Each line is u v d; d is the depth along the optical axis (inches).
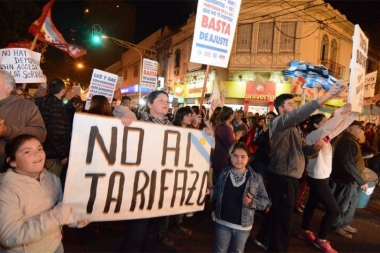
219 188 131.5
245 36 842.2
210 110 293.7
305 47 792.9
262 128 292.4
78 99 273.6
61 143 147.5
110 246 162.4
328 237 197.0
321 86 287.4
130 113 218.7
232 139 199.0
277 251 146.8
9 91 112.9
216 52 132.3
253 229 202.7
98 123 101.2
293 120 136.2
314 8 781.9
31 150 84.0
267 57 820.0
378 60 1040.8
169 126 117.5
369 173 209.5
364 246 187.3
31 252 85.1
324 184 171.9
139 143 110.0
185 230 185.3
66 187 94.9
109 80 302.4
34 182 85.1
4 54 180.4
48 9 250.1
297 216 231.6
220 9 130.4
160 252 160.4
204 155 128.4
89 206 100.0
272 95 791.7
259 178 128.3
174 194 120.3
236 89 840.3
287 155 147.2
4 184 80.5
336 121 139.4
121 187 106.2
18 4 547.8
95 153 100.7
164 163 116.6
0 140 110.3
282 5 798.5
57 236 92.3
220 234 129.3
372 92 288.2
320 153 170.4
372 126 465.7
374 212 255.6
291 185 147.2
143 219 116.4
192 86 981.2
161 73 1189.1
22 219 79.4
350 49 911.0
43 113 146.5
